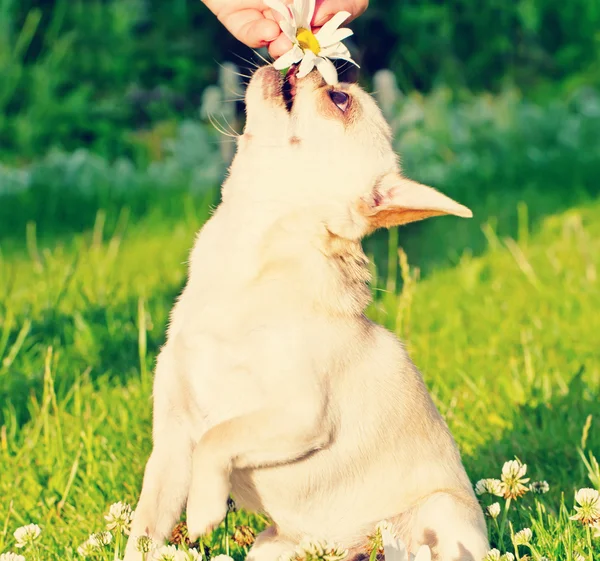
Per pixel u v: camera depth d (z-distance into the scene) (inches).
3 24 542.9
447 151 513.7
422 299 319.3
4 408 236.7
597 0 611.8
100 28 553.9
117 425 227.0
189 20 564.7
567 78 605.0
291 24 171.9
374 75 571.8
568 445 216.8
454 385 250.5
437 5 593.9
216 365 158.6
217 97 518.0
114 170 495.8
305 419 153.9
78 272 329.7
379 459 167.3
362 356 166.6
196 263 168.9
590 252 357.4
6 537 185.9
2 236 416.5
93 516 189.9
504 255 365.1
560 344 278.7
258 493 165.9
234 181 171.0
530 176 495.2
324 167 167.0
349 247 167.6
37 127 523.8
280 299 159.9
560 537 163.5
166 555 145.9
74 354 268.8
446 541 161.5
